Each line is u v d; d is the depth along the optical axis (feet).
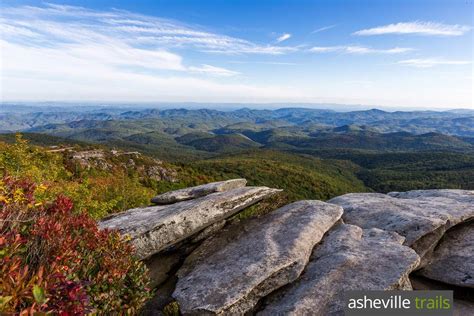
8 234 16.78
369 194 57.41
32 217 20.47
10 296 11.66
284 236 34.63
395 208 45.50
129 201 84.28
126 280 23.13
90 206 57.72
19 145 59.67
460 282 32.94
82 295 15.16
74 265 18.48
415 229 38.22
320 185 396.37
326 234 37.55
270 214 42.27
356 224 43.50
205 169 338.34
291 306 25.88
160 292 30.55
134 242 31.22
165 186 205.67
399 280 28.04
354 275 28.81
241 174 377.91
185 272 32.94
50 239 18.45
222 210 36.27
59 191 52.70
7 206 18.81
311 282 28.55
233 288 27.09
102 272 20.65
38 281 13.10
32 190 21.12
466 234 40.29
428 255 37.22
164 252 37.09
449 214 41.04
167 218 33.24
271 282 28.07
